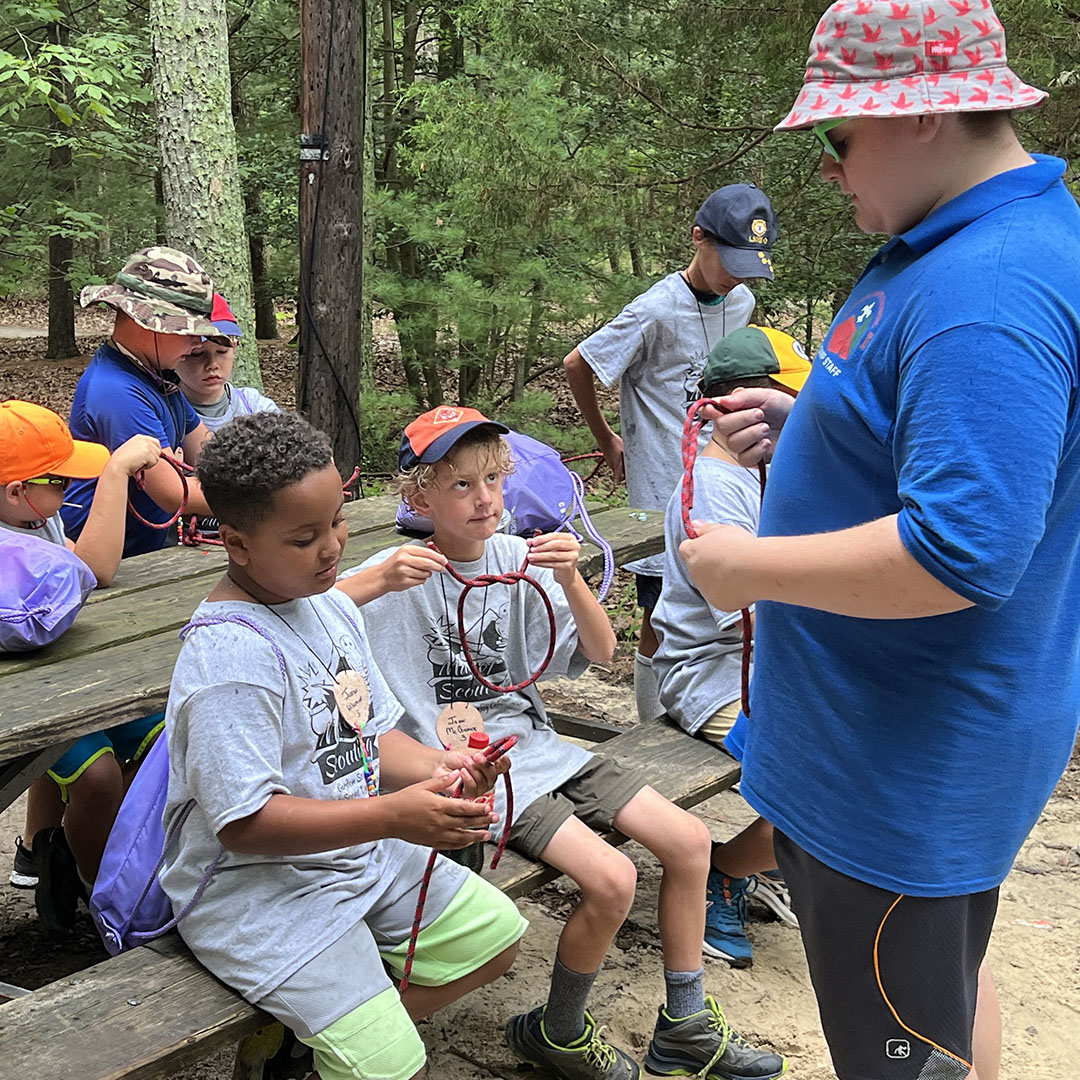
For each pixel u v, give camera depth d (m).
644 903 3.24
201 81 6.06
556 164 8.13
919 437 1.40
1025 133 6.45
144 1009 1.85
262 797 1.78
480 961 2.08
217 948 1.91
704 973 2.89
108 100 8.77
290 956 1.87
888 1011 1.71
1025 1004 2.82
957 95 1.44
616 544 3.50
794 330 9.07
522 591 2.44
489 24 8.96
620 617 5.79
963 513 1.35
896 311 1.49
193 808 1.93
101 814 2.71
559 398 12.04
